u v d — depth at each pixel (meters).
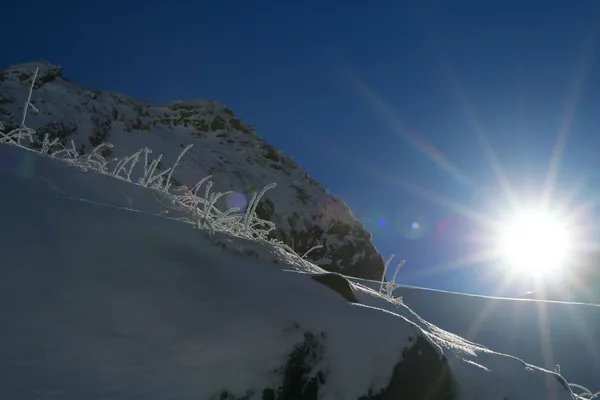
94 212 2.02
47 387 1.21
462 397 2.12
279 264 2.30
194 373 1.42
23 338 1.29
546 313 11.32
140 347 1.42
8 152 2.39
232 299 1.78
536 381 2.58
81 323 1.42
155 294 1.66
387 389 1.76
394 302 2.79
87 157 2.86
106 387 1.27
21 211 1.83
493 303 12.38
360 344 1.82
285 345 1.63
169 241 2.01
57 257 1.65
